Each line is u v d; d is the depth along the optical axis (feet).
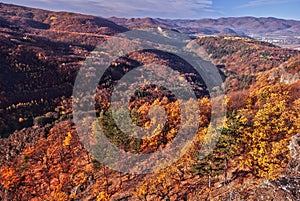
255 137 69.10
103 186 78.13
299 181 34.58
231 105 105.60
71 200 78.69
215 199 58.23
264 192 34.22
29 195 84.94
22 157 106.32
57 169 92.22
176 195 67.97
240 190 44.98
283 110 83.35
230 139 64.85
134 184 75.25
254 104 108.88
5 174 93.71
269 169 59.93
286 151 63.82
